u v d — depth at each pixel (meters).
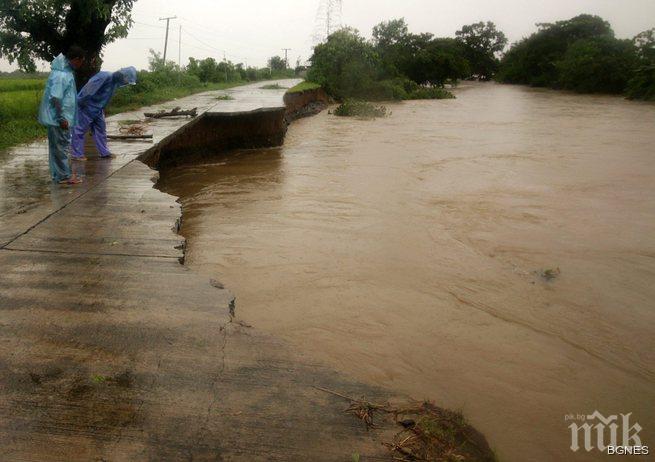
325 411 2.49
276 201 8.88
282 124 15.95
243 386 2.65
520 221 7.77
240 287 5.40
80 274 3.95
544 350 4.32
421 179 10.64
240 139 14.89
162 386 2.62
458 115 26.22
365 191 9.59
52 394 2.54
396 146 15.38
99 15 14.22
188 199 9.09
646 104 33.66
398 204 8.66
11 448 2.20
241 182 10.49
